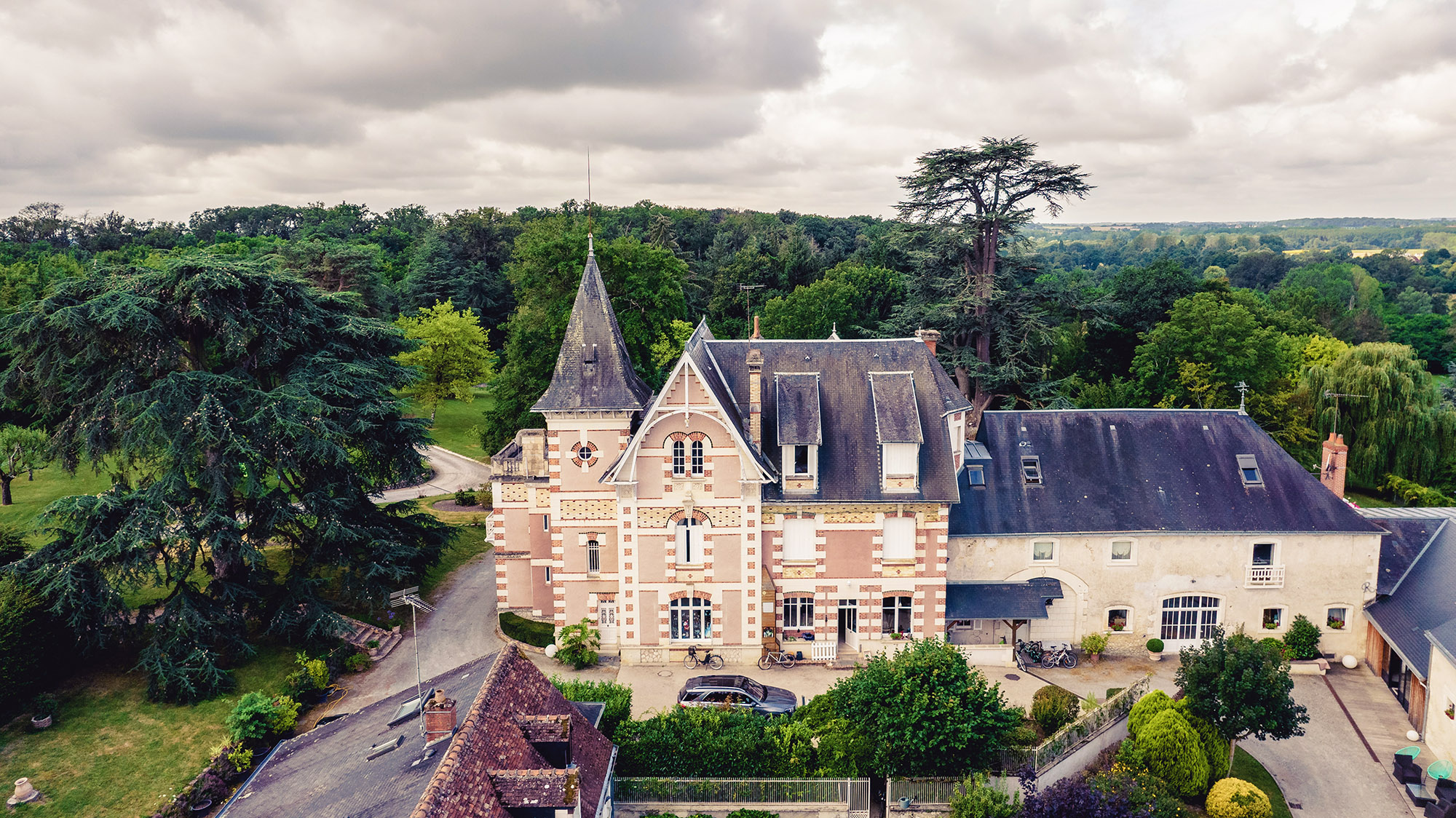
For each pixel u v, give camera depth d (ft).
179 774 109.19
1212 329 223.10
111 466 225.15
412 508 182.19
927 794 100.48
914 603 135.95
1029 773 99.35
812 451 132.77
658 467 130.82
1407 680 128.06
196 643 126.72
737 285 376.27
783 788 100.53
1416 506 219.20
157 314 135.54
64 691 125.59
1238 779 104.94
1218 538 139.64
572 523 137.69
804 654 136.26
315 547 146.51
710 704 115.65
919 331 150.71
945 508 133.28
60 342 132.87
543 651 141.69
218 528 130.31
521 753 80.23
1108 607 141.90
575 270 210.38
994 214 219.41
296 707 122.72
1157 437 148.87
